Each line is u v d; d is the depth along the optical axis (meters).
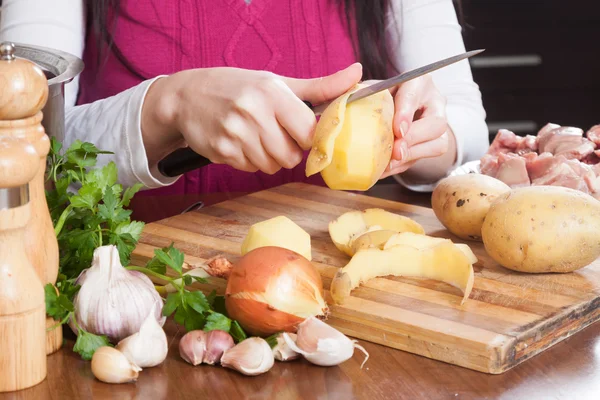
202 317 0.84
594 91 2.84
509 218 1.00
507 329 0.86
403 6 1.71
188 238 1.16
